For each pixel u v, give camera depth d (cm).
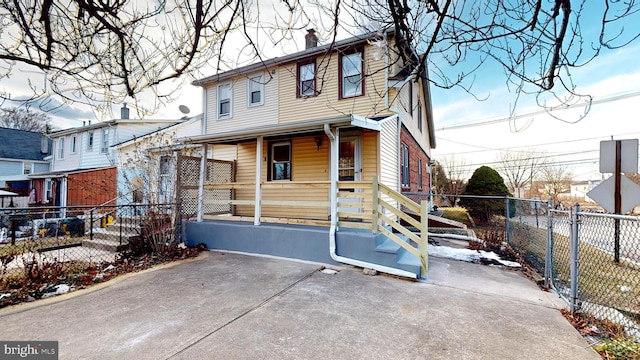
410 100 994
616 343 256
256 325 297
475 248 686
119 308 344
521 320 311
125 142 1298
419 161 1245
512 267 531
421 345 261
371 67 743
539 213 659
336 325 298
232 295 383
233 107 972
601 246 423
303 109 838
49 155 1917
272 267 517
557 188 2911
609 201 458
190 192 708
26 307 349
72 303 361
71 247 671
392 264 475
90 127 1495
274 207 816
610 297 354
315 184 564
